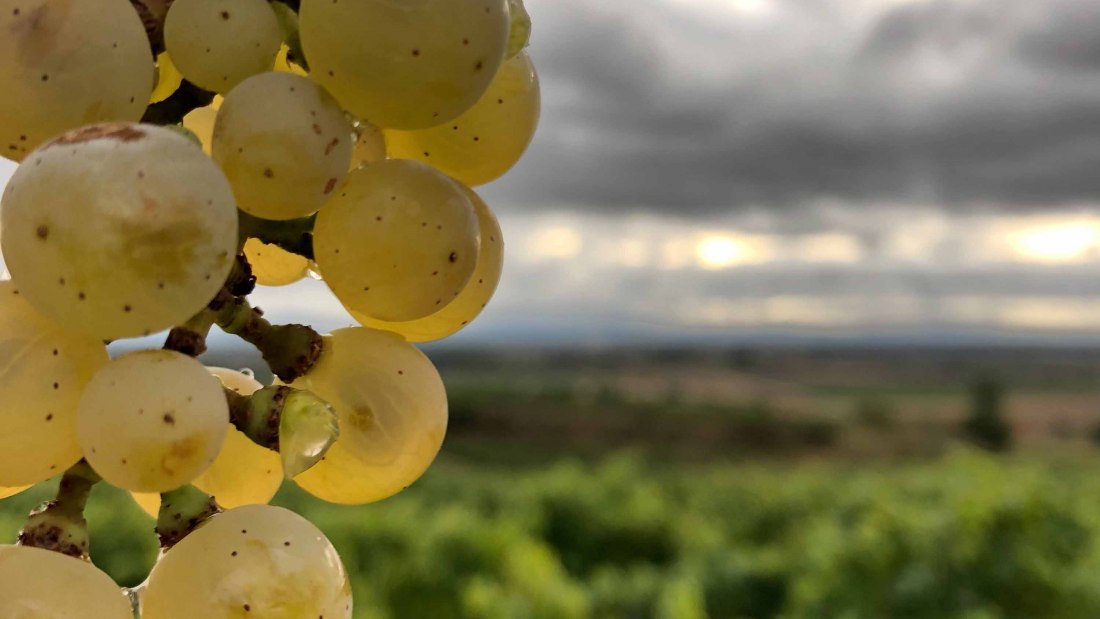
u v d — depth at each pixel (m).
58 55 0.07
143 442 0.07
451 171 0.09
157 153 0.06
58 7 0.07
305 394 0.07
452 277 0.08
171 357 0.07
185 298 0.06
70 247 0.06
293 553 0.07
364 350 0.08
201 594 0.07
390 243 0.08
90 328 0.06
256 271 0.09
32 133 0.07
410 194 0.08
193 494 0.07
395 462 0.08
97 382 0.07
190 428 0.07
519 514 1.18
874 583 0.69
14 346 0.07
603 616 0.77
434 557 0.77
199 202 0.06
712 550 0.99
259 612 0.07
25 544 0.07
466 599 0.65
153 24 0.07
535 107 0.09
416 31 0.07
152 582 0.07
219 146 0.07
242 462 0.09
